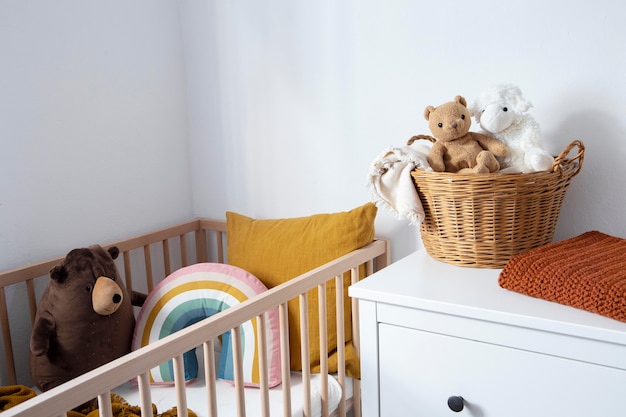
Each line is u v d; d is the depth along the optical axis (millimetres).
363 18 1455
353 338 1414
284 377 1143
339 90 1527
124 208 1664
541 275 949
